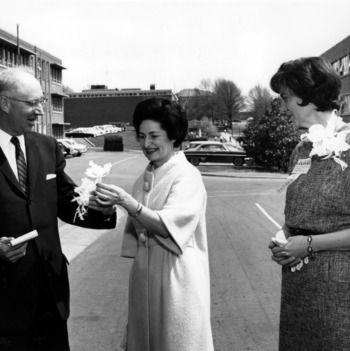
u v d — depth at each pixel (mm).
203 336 2621
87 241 9023
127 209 2518
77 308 5172
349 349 2168
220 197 16766
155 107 2637
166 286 2615
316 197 2215
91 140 72500
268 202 15258
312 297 2238
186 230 2572
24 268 2756
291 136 28875
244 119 98500
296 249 2209
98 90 102125
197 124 86438
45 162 2928
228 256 7551
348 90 37438
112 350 4105
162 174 2686
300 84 2287
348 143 2205
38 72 49938
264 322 4734
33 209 2795
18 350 2816
